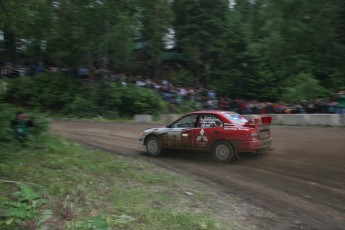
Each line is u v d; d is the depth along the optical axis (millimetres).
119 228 4941
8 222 4566
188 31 35375
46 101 27094
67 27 25891
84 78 29516
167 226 5227
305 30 16625
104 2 24969
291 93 25156
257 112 23578
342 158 10430
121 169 8930
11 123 11055
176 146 11289
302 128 17156
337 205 6715
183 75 35281
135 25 26500
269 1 18547
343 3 16141
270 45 20203
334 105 20359
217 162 10562
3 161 8359
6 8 10078
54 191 6301
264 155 11188
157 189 7410
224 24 35000
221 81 34656
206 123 10922
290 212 6355
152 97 26109
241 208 6512
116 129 18531
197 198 6945
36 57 31609
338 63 17266
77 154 10469
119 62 29125
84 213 5391
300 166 9766
